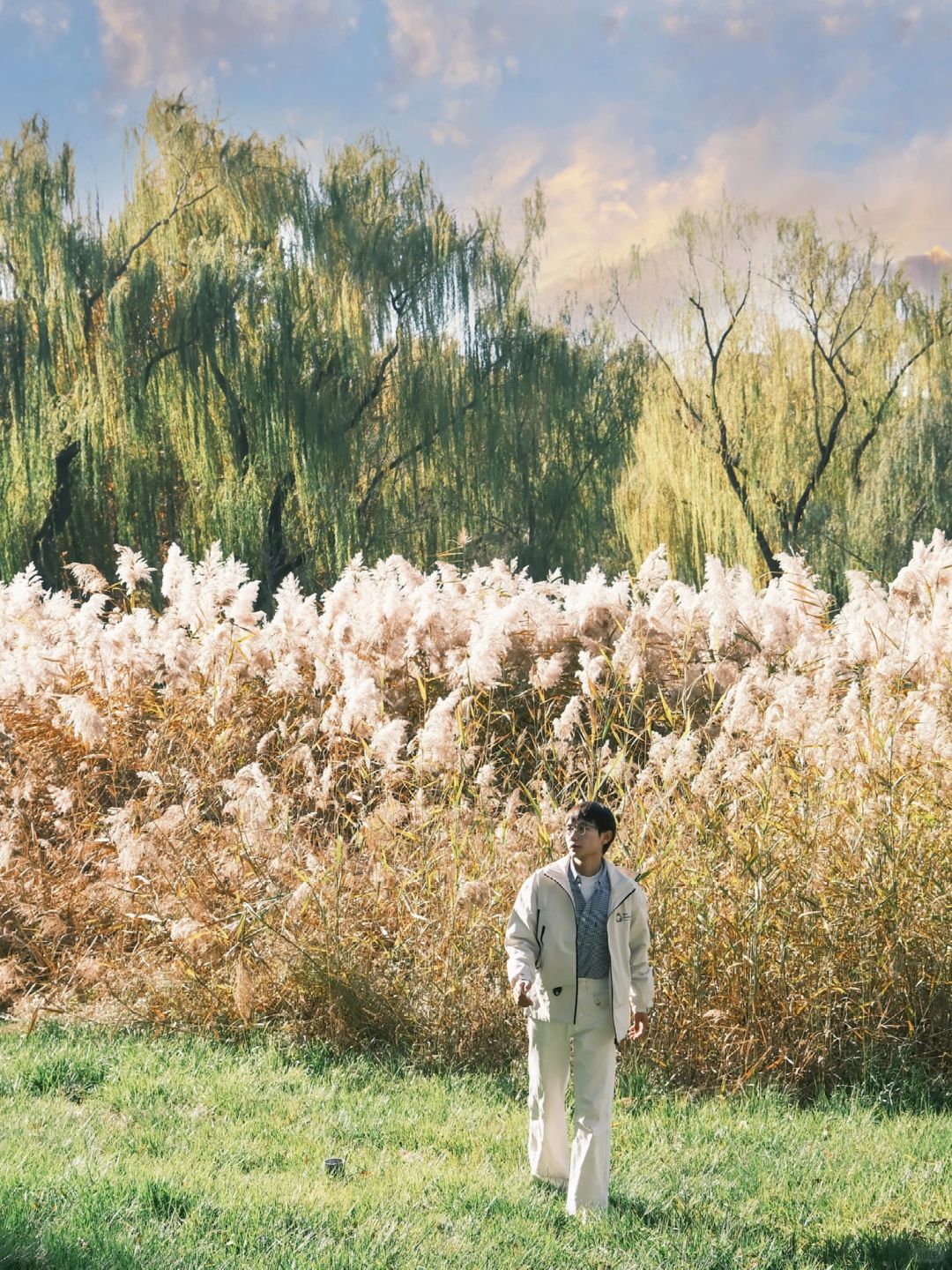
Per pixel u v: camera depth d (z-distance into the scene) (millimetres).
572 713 8453
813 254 34188
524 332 29938
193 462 26344
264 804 8125
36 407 25625
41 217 26219
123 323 25969
